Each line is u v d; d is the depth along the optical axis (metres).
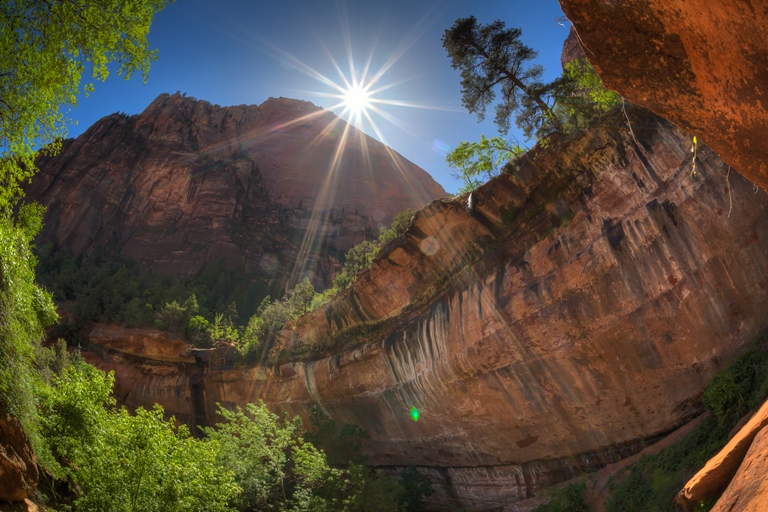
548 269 26.20
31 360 13.45
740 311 19.08
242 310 95.06
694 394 20.61
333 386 42.53
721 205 19.66
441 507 34.00
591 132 24.47
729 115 4.84
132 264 109.69
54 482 12.76
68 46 11.68
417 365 34.12
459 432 31.83
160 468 12.71
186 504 12.92
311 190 156.88
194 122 157.00
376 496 25.53
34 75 11.45
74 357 38.06
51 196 118.31
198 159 138.25
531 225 27.70
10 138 11.84
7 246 12.26
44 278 84.75
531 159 27.05
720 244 19.69
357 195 160.25
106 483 12.16
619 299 22.83
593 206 24.77
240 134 165.25
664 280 21.38
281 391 49.47
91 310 71.38
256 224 129.38
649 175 22.45
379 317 39.34
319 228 140.50
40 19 11.34
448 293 32.84
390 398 37.16
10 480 9.95
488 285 29.17
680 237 20.97
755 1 4.06
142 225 120.69
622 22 4.82
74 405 13.23
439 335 32.31
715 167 19.88
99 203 119.50
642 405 22.58
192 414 58.75
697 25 4.48
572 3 4.95
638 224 22.55
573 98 26.91
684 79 4.86
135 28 12.06
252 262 116.25
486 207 29.52
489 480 30.72
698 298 20.28
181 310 72.69
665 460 18.30
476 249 31.00
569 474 26.06
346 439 35.22
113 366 63.53
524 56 28.27
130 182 128.00
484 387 29.17
